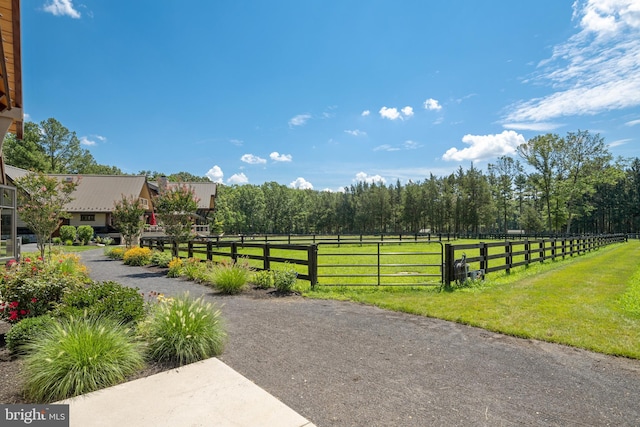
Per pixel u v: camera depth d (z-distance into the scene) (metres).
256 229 65.56
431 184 57.28
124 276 9.80
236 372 3.24
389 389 3.00
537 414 2.61
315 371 3.36
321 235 35.12
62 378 2.80
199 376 3.15
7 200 10.05
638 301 6.21
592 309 5.66
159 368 3.33
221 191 64.00
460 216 51.88
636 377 3.29
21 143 41.53
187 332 3.53
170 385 2.96
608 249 21.03
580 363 3.62
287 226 69.62
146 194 36.56
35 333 3.63
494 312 5.52
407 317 5.40
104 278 9.40
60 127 47.81
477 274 8.37
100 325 3.33
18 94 6.63
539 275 9.59
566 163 39.16
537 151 40.16
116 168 65.75
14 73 6.13
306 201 75.00
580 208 42.22
